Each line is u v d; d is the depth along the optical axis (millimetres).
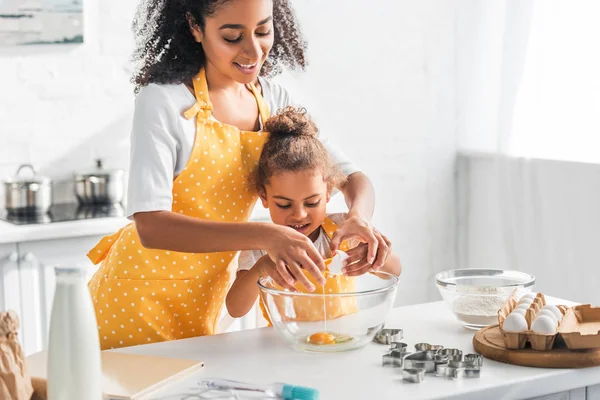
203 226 1481
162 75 1631
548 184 3525
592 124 3381
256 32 1578
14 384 1129
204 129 1632
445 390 1220
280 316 1402
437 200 3918
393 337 1469
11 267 2682
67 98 3184
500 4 3693
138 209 1518
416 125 3826
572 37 3408
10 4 3053
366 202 1739
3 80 3078
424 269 3920
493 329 1477
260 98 1775
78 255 2789
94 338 1086
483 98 3787
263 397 1191
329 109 3604
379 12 3682
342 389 1231
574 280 3453
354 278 1589
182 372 1296
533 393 1278
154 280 1651
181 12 1625
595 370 1326
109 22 3229
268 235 1425
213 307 1722
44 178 2906
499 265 3768
